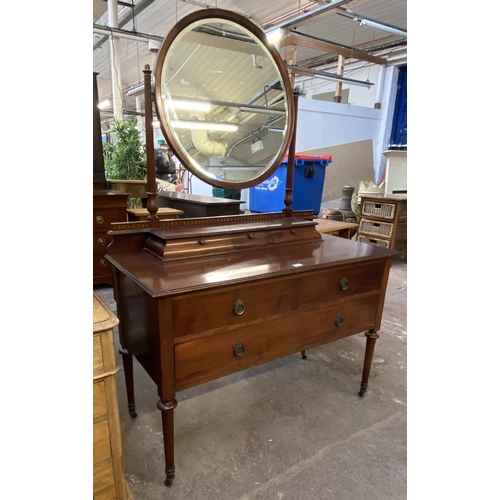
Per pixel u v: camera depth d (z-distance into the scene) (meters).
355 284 1.43
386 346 2.13
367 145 5.97
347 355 2.04
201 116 1.40
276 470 1.25
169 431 1.12
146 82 1.24
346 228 2.39
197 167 1.41
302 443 1.37
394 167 3.76
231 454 1.31
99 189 3.00
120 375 1.80
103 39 4.71
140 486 1.17
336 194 5.71
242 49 1.47
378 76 6.06
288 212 1.69
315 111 5.23
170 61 1.31
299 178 3.35
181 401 1.61
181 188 4.45
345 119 5.60
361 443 1.38
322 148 5.43
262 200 3.41
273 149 1.61
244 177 1.54
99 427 0.94
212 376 1.12
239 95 1.48
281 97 1.60
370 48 5.98
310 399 1.64
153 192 1.32
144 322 1.11
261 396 1.66
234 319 1.12
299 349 1.33
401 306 2.71
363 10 4.58
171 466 1.16
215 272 1.12
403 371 1.88
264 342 1.22
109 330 0.88
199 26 1.35
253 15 4.36
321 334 1.38
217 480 1.20
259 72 1.52
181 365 1.05
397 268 3.59
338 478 1.22
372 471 1.25
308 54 6.52
